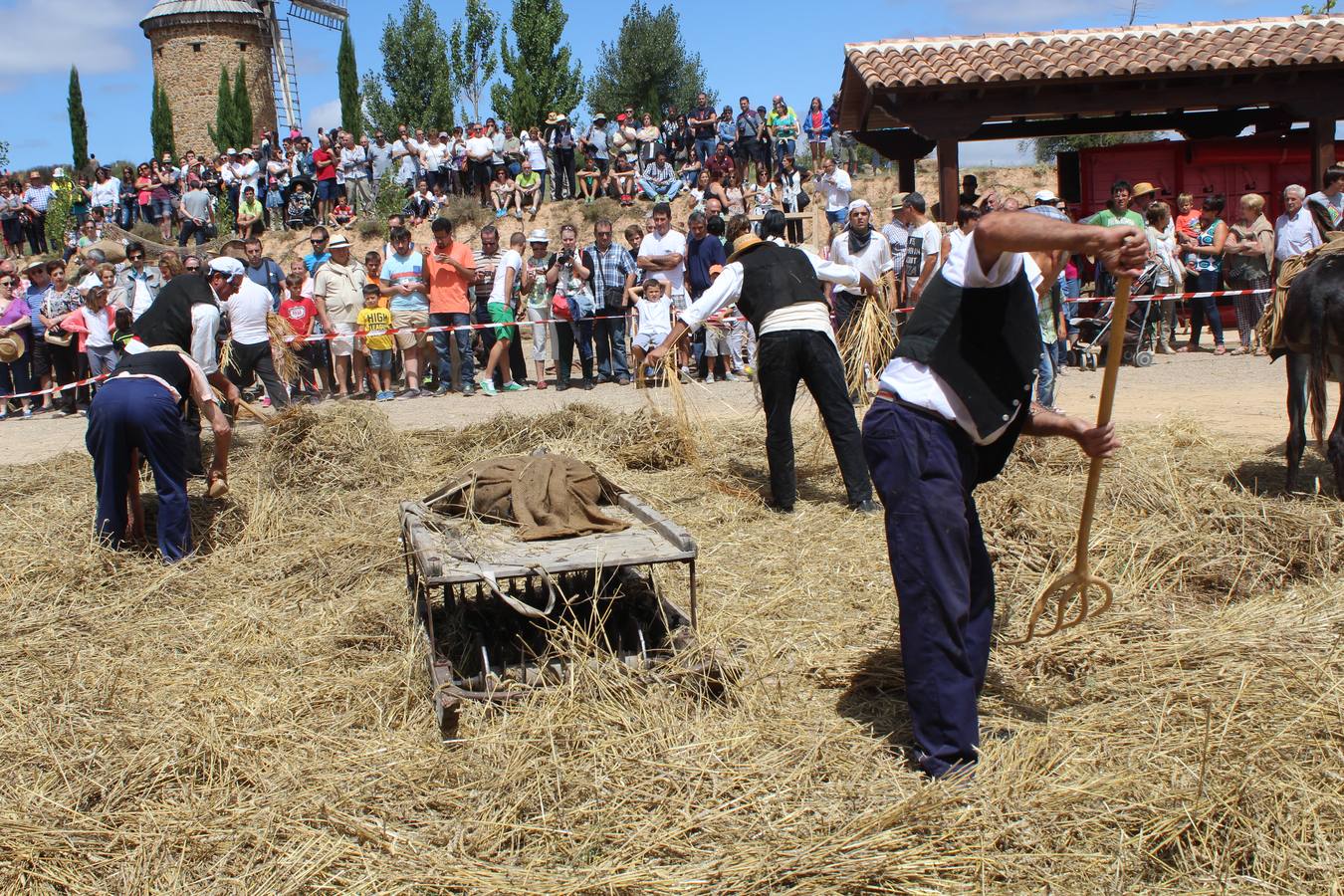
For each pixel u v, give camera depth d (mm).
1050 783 3561
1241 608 5051
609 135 28062
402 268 13352
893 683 4410
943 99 15984
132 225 28891
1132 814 3389
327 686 4641
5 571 6195
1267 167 17562
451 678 4277
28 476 8820
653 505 7414
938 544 3676
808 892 3098
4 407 14391
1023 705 4184
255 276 13852
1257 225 13844
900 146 19469
